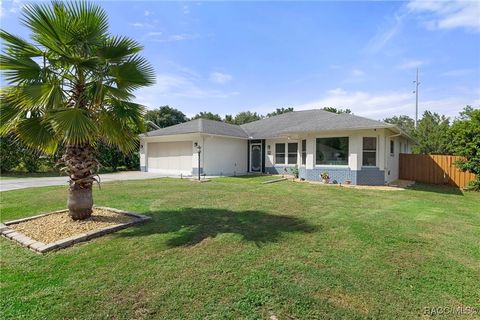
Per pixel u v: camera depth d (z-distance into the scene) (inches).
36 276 137.9
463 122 528.4
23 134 207.8
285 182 564.4
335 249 175.3
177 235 200.1
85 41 206.4
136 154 956.6
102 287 127.0
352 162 535.8
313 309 110.8
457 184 570.9
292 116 914.7
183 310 110.0
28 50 200.4
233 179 622.2
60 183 530.6
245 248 175.2
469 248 179.8
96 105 223.9
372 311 109.7
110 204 312.0
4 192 402.0
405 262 156.4
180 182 552.1
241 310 110.0
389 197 389.7
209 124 816.3
